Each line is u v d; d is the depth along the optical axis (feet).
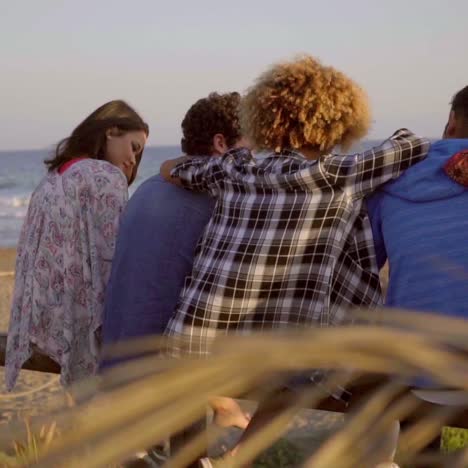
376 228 7.48
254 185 7.88
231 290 7.72
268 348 0.95
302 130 7.68
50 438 0.94
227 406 3.69
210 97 9.26
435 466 1.07
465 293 6.51
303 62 7.76
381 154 7.32
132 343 1.20
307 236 7.50
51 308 9.80
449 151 7.34
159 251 8.88
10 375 10.07
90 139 10.18
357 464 1.01
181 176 8.79
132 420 0.91
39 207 10.05
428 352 0.95
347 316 1.11
